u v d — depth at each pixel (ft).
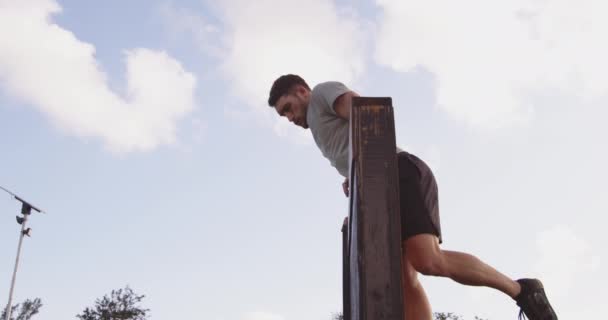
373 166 5.19
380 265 4.82
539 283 7.58
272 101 9.34
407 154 7.86
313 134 8.87
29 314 85.97
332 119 8.39
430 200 7.72
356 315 5.12
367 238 4.91
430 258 7.25
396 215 5.00
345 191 9.41
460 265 7.36
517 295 7.49
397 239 4.92
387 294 4.72
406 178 7.57
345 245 8.93
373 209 5.02
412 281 8.41
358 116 5.39
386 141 5.30
